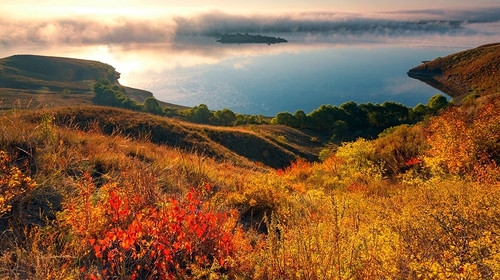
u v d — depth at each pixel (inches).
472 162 349.1
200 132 1807.3
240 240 138.0
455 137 383.2
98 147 257.4
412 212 146.5
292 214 184.2
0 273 99.5
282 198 240.2
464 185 230.5
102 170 216.7
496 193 171.5
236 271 116.9
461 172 357.1
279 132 3956.7
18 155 193.6
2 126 213.2
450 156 368.5
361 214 175.3
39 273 100.8
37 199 153.9
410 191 248.4
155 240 121.5
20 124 226.7
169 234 125.5
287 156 2155.5
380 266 97.3
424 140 500.7
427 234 115.5
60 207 154.1
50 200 157.2
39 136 222.4
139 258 114.3
